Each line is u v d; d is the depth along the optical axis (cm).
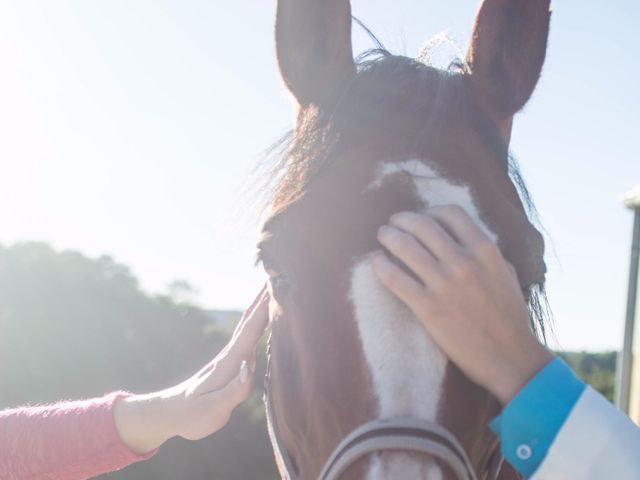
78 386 1459
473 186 152
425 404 131
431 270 129
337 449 134
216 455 1187
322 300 144
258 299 193
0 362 1429
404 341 134
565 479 122
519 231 151
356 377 136
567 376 127
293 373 154
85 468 195
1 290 1538
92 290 1608
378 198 147
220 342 1673
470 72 184
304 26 181
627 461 120
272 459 1201
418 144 156
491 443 153
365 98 165
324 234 147
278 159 180
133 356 1536
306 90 181
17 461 196
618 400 611
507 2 184
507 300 128
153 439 193
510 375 127
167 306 1716
